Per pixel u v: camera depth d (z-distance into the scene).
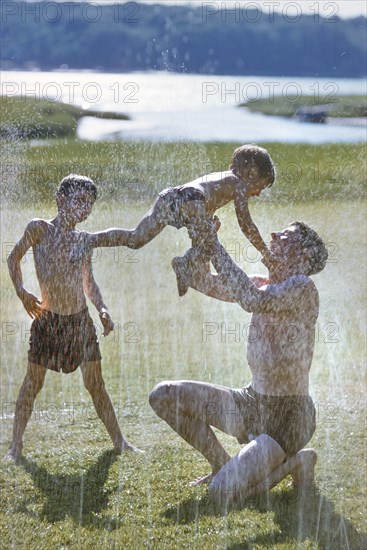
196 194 5.04
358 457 5.02
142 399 6.22
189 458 5.12
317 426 5.59
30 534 4.06
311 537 4.04
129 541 4.01
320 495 4.51
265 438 4.51
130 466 4.96
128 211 7.34
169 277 8.62
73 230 5.26
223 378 6.73
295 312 4.66
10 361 6.98
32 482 4.68
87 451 5.19
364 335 7.57
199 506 4.40
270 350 4.63
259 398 4.67
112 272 8.62
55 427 5.61
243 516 4.27
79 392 6.48
